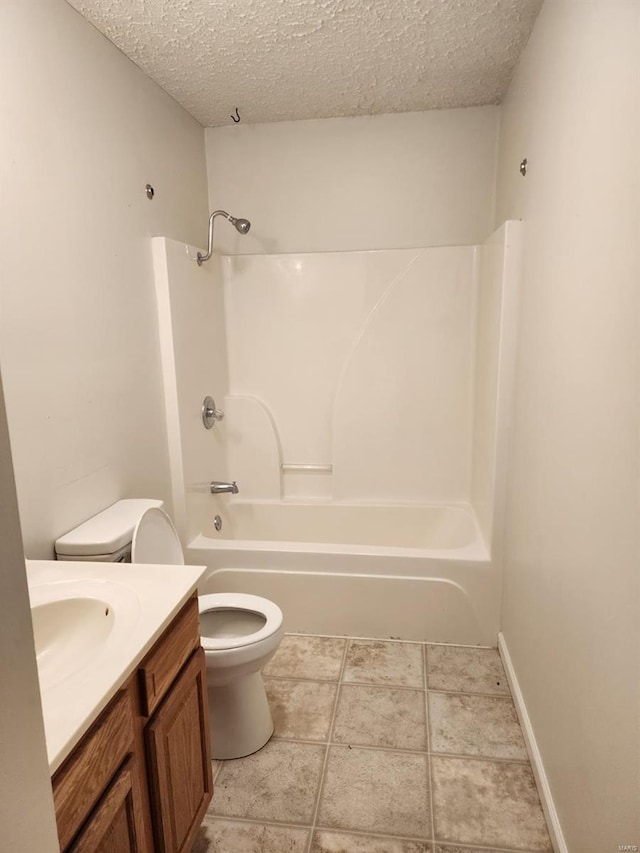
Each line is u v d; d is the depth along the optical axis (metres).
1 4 1.32
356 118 2.69
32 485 1.44
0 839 0.50
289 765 1.70
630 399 0.96
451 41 1.92
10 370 1.36
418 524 2.88
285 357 2.94
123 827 0.98
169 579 1.26
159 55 1.96
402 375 2.83
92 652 1.04
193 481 2.46
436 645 2.32
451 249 2.69
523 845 1.42
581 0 1.28
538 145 1.73
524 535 1.84
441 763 1.69
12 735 0.53
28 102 1.42
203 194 2.78
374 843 1.43
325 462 3.02
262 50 1.95
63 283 1.56
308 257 2.81
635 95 0.96
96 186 1.74
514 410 2.07
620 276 1.02
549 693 1.49
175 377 2.25
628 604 0.95
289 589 2.38
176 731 1.17
